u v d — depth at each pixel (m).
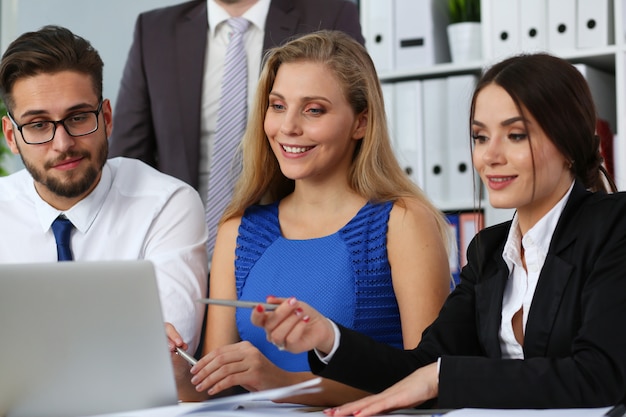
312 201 2.26
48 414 1.55
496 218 3.65
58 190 2.27
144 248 2.46
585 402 1.50
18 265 1.54
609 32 3.55
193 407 1.47
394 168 2.30
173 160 3.09
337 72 2.21
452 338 1.83
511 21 3.67
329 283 2.16
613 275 1.58
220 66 3.10
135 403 1.57
